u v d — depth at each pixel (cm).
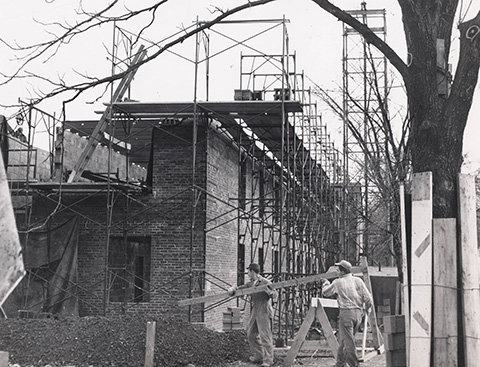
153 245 1697
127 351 1120
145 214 1712
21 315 1538
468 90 583
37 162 1892
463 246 546
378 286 1986
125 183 1648
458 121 582
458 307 539
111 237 1717
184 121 1728
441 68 593
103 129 1709
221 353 1229
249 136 2058
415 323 528
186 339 1201
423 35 590
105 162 2036
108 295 1669
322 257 3023
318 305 1150
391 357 580
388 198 1415
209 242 1720
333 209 2966
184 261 1681
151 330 1005
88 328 1199
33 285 1634
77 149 1844
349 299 1056
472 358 522
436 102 586
